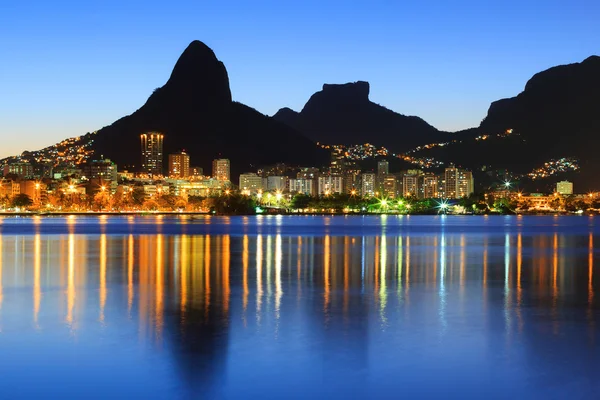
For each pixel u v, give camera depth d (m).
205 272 60.94
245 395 23.30
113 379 24.89
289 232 158.75
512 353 28.75
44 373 25.58
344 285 51.41
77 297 43.88
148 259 75.44
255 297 44.25
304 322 35.22
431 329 33.59
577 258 79.25
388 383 24.62
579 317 37.16
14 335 31.62
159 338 31.09
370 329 33.47
